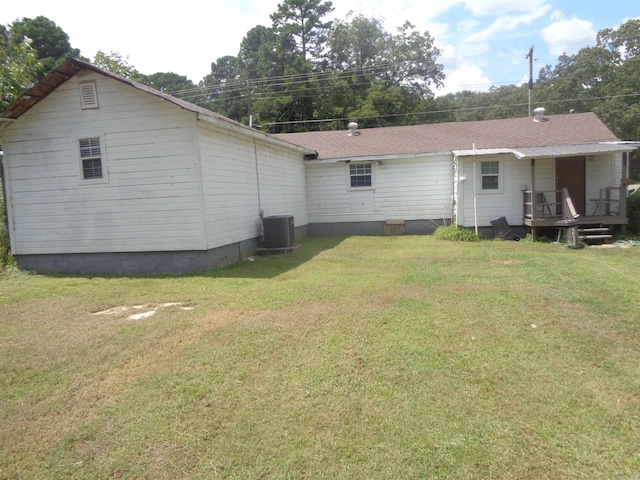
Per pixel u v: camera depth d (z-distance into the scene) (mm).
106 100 8812
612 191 13234
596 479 2395
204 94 42844
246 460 2658
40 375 3949
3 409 3379
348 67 41188
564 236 12094
